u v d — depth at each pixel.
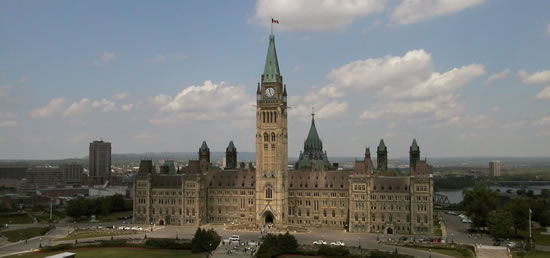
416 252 196.62
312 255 194.12
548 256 186.62
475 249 197.62
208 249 199.38
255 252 196.88
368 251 189.25
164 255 192.75
